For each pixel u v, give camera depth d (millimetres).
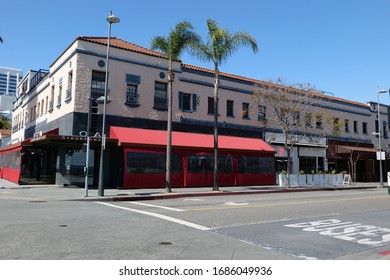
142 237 8102
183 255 6602
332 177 31172
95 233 8453
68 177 22234
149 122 24422
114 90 23250
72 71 22766
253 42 22172
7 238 7730
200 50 21922
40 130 29250
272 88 26906
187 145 24078
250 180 26938
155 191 20312
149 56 24984
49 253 6570
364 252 7117
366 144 39406
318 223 10219
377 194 21266
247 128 29234
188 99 26812
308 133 32625
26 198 16453
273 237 8336
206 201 16469
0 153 33938
